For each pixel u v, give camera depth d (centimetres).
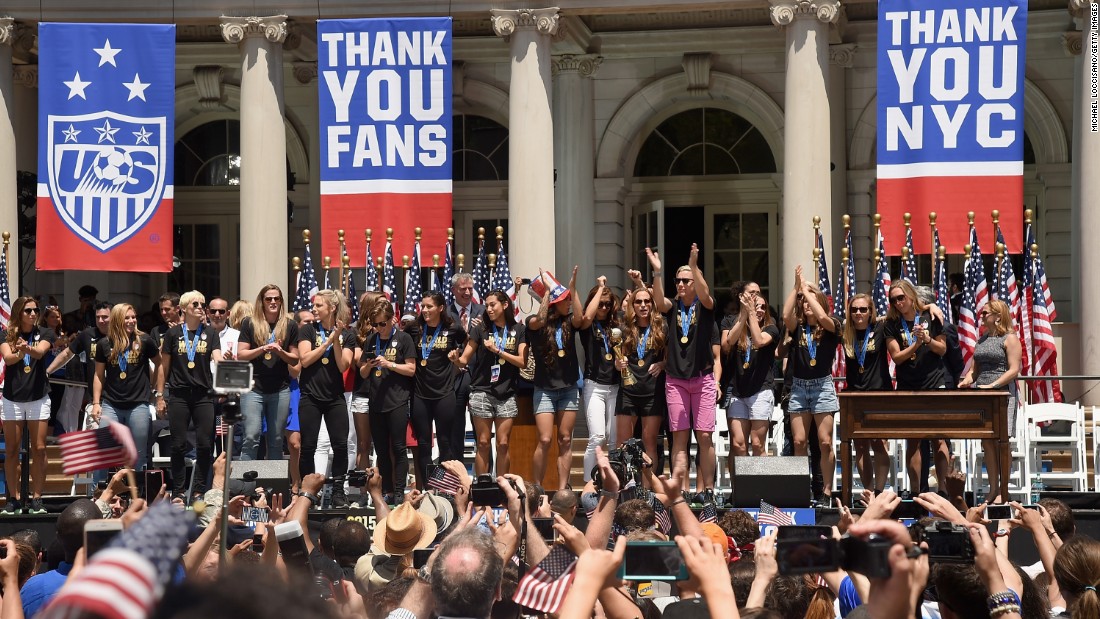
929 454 1064
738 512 694
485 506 559
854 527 248
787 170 1449
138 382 1111
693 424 1062
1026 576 426
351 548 636
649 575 311
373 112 1428
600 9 1521
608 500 426
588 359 1093
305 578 121
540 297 1111
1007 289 1322
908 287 1027
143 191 1442
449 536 331
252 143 1520
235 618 110
